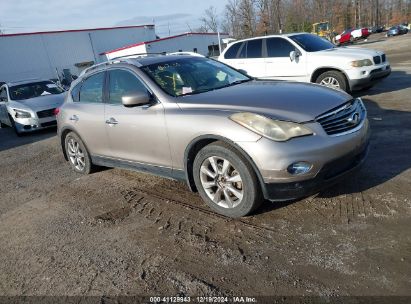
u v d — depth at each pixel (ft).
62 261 12.00
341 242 10.71
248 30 149.89
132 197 16.12
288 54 31.76
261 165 11.46
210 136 12.48
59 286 10.75
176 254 11.41
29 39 115.75
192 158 13.67
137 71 15.64
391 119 22.17
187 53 19.95
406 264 9.45
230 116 12.22
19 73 114.52
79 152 20.07
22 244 13.57
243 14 148.66
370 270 9.44
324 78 30.45
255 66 33.42
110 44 136.98
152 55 17.97
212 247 11.46
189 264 10.82
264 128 11.46
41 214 16.01
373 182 13.91
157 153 14.70
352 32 178.09
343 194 13.32
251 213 12.78
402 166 14.98
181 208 14.32
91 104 18.07
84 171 20.17
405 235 10.58
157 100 14.53
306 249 10.65
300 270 9.85
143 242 12.35
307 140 11.34
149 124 14.52
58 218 15.30
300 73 31.35
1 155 29.35
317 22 188.75
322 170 11.50
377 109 25.22
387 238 10.57
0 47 110.32
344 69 29.32
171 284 10.10
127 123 15.56
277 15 151.02
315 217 12.14
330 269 9.70
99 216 14.84
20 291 10.83
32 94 38.86
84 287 10.52
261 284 9.57
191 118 13.10
